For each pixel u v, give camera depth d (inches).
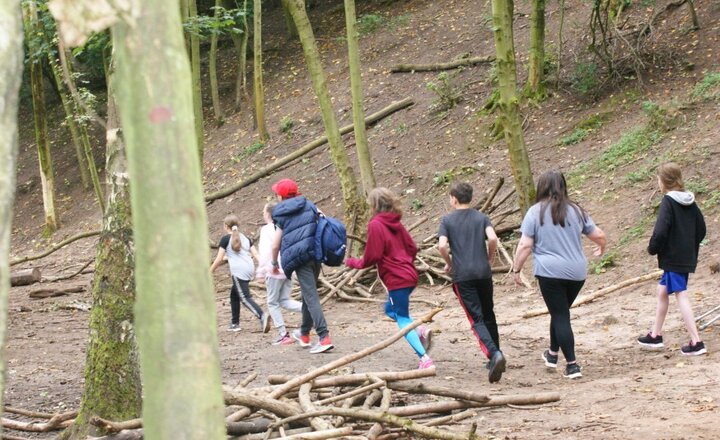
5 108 42.7
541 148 682.2
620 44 746.8
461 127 776.3
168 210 48.3
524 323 404.8
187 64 50.1
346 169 586.2
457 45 926.4
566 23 838.5
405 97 872.3
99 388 190.4
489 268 287.9
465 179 692.7
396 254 298.7
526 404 211.3
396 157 777.6
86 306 558.6
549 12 879.7
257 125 948.0
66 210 997.2
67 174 1077.1
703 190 503.5
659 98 661.3
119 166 191.6
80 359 366.9
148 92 48.3
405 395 236.4
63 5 48.1
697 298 384.5
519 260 293.0
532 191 473.4
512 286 498.9
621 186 557.0
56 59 695.7
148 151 48.3
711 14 734.5
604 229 515.2
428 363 295.1
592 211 545.6
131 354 191.5
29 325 497.4
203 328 49.1
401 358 335.6
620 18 797.2
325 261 352.2
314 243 349.4
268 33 1202.0
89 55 944.9
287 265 352.2
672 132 593.6
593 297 421.7
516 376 295.0
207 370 49.1
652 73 698.8
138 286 48.9
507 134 474.0
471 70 865.5
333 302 528.7
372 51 995.9
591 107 703.1
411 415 203.5
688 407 226.1
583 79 715.4
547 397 212.5
